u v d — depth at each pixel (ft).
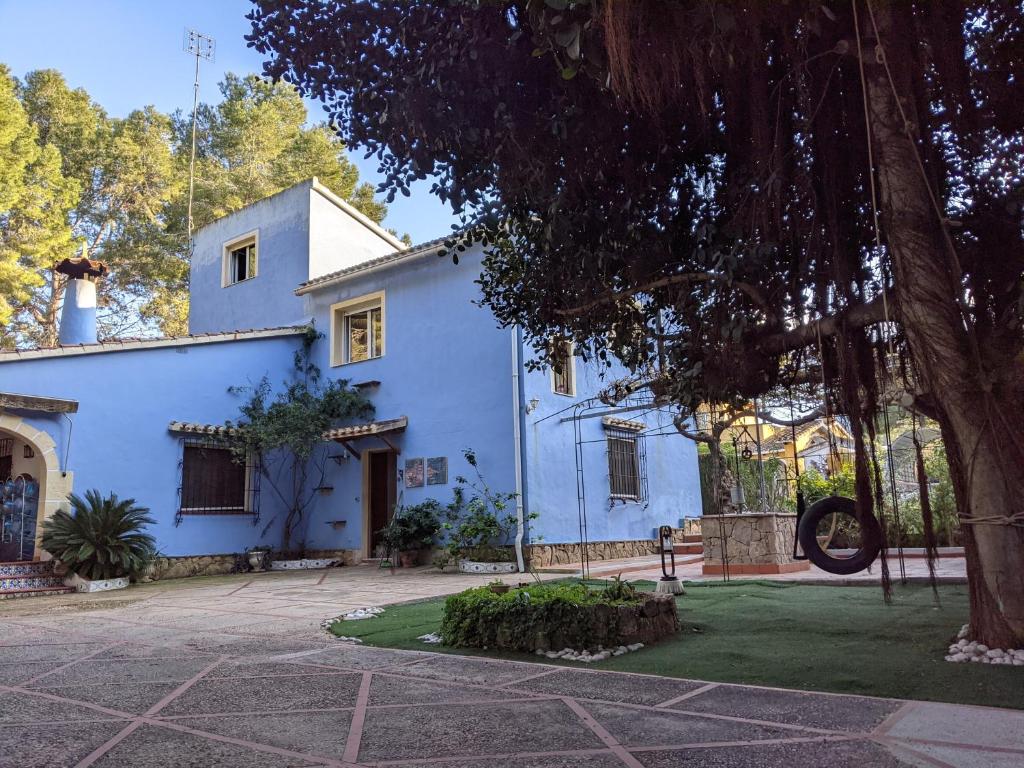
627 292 20.26
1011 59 16.06
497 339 44.60
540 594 19.45
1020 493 15.01
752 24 13.52
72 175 85.81
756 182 17.12
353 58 17.43
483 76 16.22
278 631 22.80
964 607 21.56
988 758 9.76
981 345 15.46
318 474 52.29
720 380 19.53
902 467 38.93
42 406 38.99
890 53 14.71
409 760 10.58
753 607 23.57
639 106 16.85
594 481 47.88
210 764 10.52
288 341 53.31
